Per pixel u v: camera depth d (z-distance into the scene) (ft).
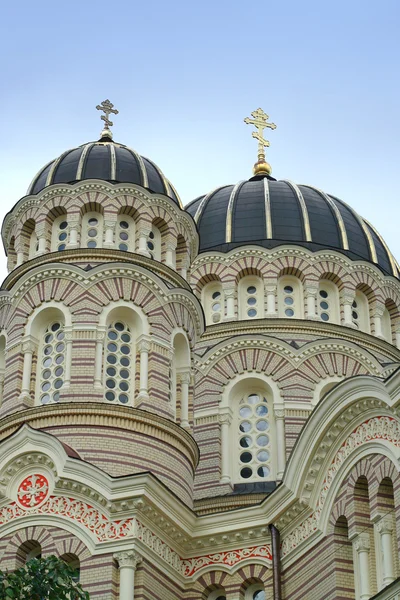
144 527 159.84
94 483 160.25
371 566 143.43
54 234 191.62
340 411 151.12
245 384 216.33
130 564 155.84
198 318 190.60
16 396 174.29
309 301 225.15
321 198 244.42
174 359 183.01
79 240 188.55
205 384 215.51
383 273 235.20
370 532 145.59
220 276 229.45
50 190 192.65
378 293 231.71
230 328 222.28
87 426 168.45
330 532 151.53
